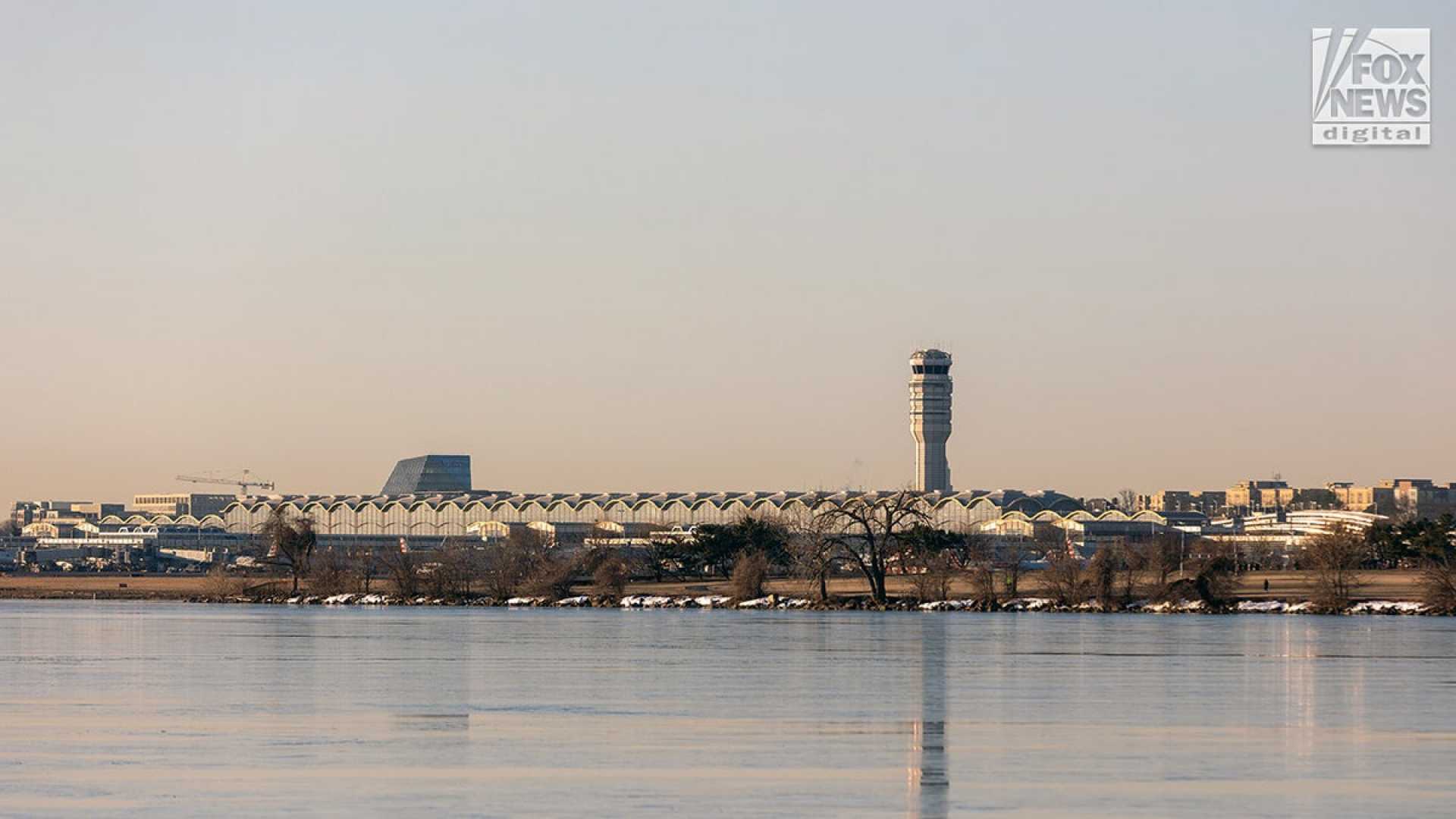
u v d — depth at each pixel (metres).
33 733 131.25
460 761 114.88
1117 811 95.31
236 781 105.25
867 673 190.38
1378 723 137.62
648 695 162.88
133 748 121.44
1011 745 123.94
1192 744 124.25
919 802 97.88
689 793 100.81
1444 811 95.19
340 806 96.25
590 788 102.81
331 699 159.50
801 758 116.81
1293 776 108.19
